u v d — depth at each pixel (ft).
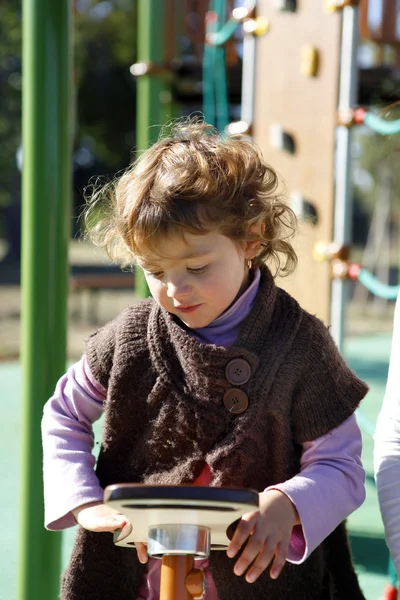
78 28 57.11
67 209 7.41
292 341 5.14
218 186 4.81
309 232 12.83
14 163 50.55
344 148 12.56
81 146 65.87
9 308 38.27
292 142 13.34
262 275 5.32
